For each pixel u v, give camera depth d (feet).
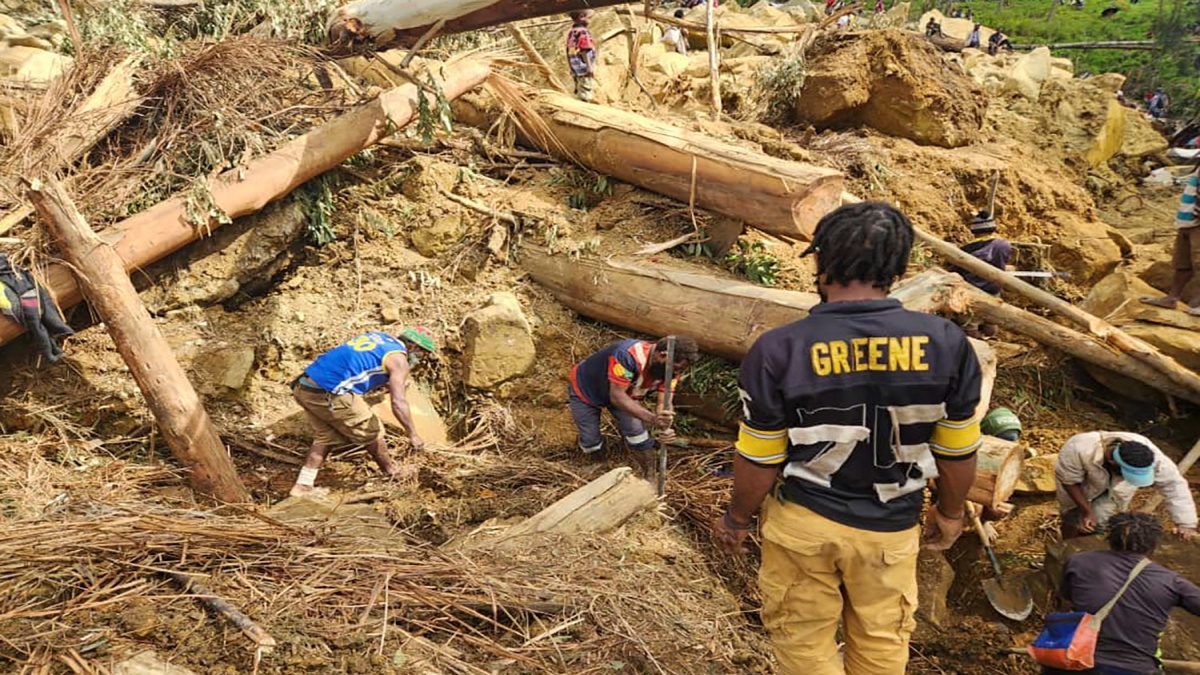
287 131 19.70
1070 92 38.47
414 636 10.48
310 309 18.76
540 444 17.98
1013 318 19.06
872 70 28.50
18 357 16.40
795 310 16.71
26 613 9.80
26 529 11.43
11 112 18.99
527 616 11.46
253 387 17.67
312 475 15.84
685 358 15.69
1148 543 11.89
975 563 16.53
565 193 21.47
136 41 22.71
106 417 16.38
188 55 20.07
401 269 19.72
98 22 23.40
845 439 7.82
